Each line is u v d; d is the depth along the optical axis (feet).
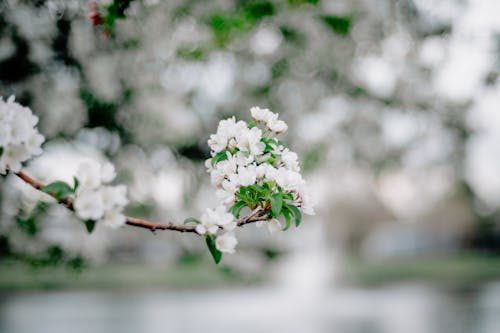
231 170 6.19
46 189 4.67
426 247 155.63
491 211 128.57
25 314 39.29
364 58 19.08
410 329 33.58
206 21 15.48
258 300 49.44
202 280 61.72
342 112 20.36
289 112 19.13
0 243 14.64
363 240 141.49
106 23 8.79
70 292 53.78
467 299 50.75
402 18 17.16
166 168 16.84
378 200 140.36
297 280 67.36
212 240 5.50
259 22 15.80
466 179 25.31
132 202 16.10
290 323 35.86
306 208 6.19
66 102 14.87
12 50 12.73
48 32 13.03
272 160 6.43
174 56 16.53
